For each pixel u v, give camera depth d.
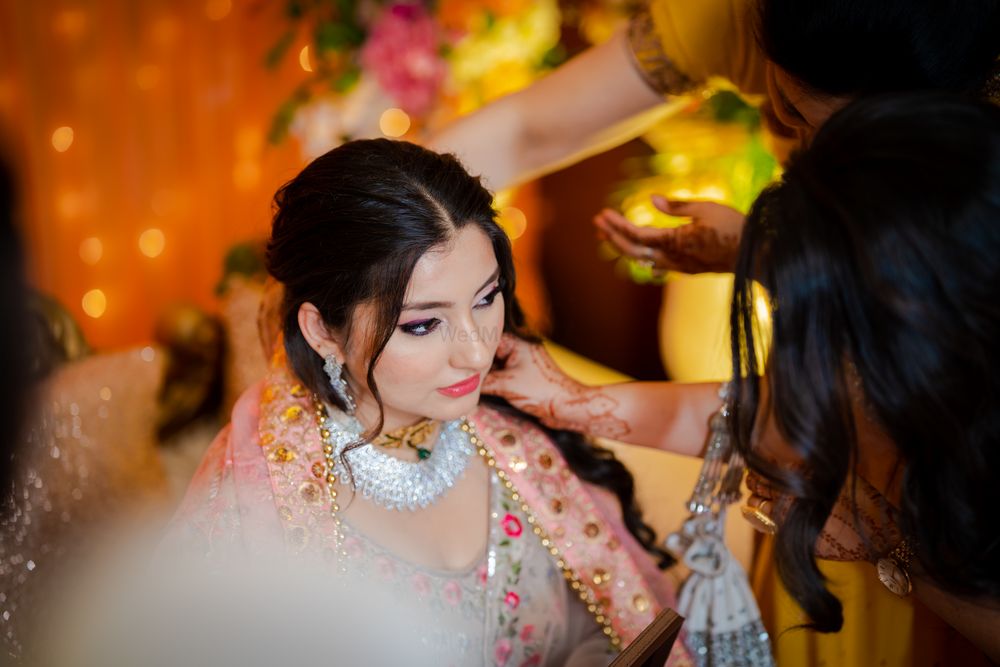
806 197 1.04
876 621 1.63
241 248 2.65
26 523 1.59
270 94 3.83
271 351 1.70
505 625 1.47
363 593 0.70
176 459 2.11
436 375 1.28
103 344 4.12
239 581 0.68
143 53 3.90
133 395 2.03
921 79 1.23
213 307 4.07
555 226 3.71
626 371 3.76
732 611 1.64
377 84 2.69
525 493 1.53
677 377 2.70
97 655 0.66
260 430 1.42
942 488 1.05
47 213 3.95
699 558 1.64
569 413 1.59
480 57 2.62
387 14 2.51
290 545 1.34
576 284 3.75
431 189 1.22
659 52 1.81
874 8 1.20
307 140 2.89
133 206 4.05
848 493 1.33
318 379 1.39
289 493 1.37
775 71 1.38
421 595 1.38
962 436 1.02
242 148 3.92
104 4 3.84
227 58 3.85
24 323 0.70
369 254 1.20
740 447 1.21
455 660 1.39
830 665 1.67
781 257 1.04
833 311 1.03
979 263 0.96
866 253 0.98
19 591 1.53
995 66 1.27
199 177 4.01
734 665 1.66
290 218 1.28
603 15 2.82
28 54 3.82
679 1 1.76
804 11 1.24
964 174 0.96
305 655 0.65
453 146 1.95
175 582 0.69
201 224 4.05
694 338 2.62
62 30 3.83
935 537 1.09
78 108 3.92
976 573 1.08
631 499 1.72
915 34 1.20
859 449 1.18
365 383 1.35
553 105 1.92
